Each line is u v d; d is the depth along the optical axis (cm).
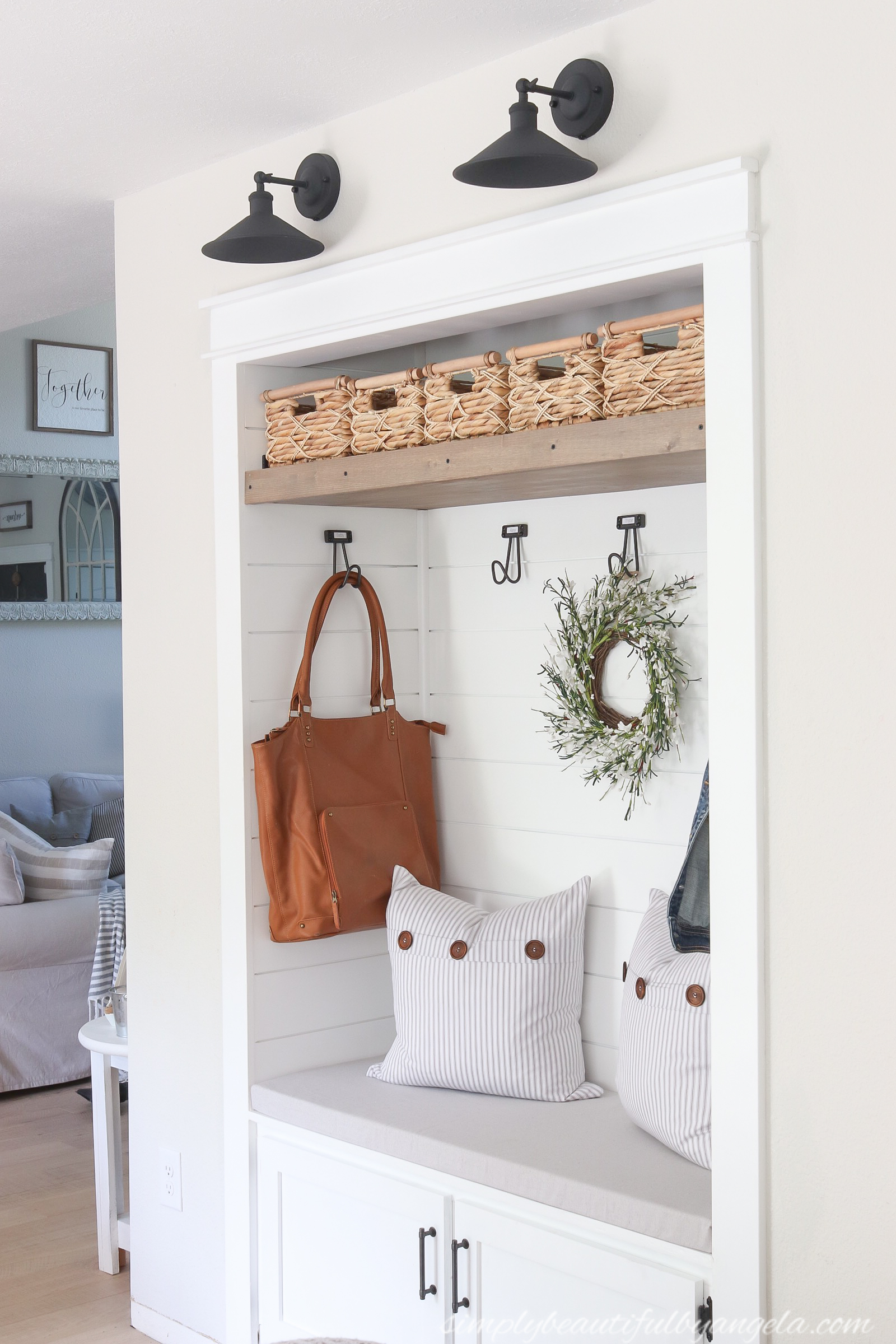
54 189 295
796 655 191
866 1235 184
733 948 196
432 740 305
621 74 210
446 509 302
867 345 182
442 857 304
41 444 632
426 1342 240
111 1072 329
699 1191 213
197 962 291
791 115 189
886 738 182
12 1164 397
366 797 286
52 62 228
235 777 278
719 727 197
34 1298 315
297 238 240
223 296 275
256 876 279
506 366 232
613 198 208
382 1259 248
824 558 187
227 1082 280
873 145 181
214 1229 287
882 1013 183
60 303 404
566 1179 219
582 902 266
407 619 306
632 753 256
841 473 185
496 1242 228
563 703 268
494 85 229
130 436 305
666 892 258
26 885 484
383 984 301
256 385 280
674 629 256
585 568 273
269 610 282
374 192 249
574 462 216
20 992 462
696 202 198
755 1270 194
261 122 257
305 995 286
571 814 276
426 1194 239
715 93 198
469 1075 262
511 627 288
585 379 217
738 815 195
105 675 650
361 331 252
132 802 307
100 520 647
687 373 205
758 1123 194
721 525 196
